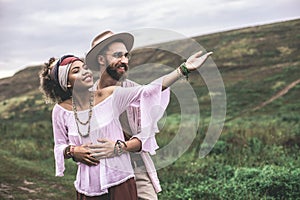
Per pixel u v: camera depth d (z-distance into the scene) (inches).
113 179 171.6
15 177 394.9
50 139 553.9
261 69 682.2
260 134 495.5
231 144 470.3
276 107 581.3
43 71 181.8
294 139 480.1
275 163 419.8
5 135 573.3
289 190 346.3
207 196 347.9
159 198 351.6
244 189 351.9
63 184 385.1
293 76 648.4
